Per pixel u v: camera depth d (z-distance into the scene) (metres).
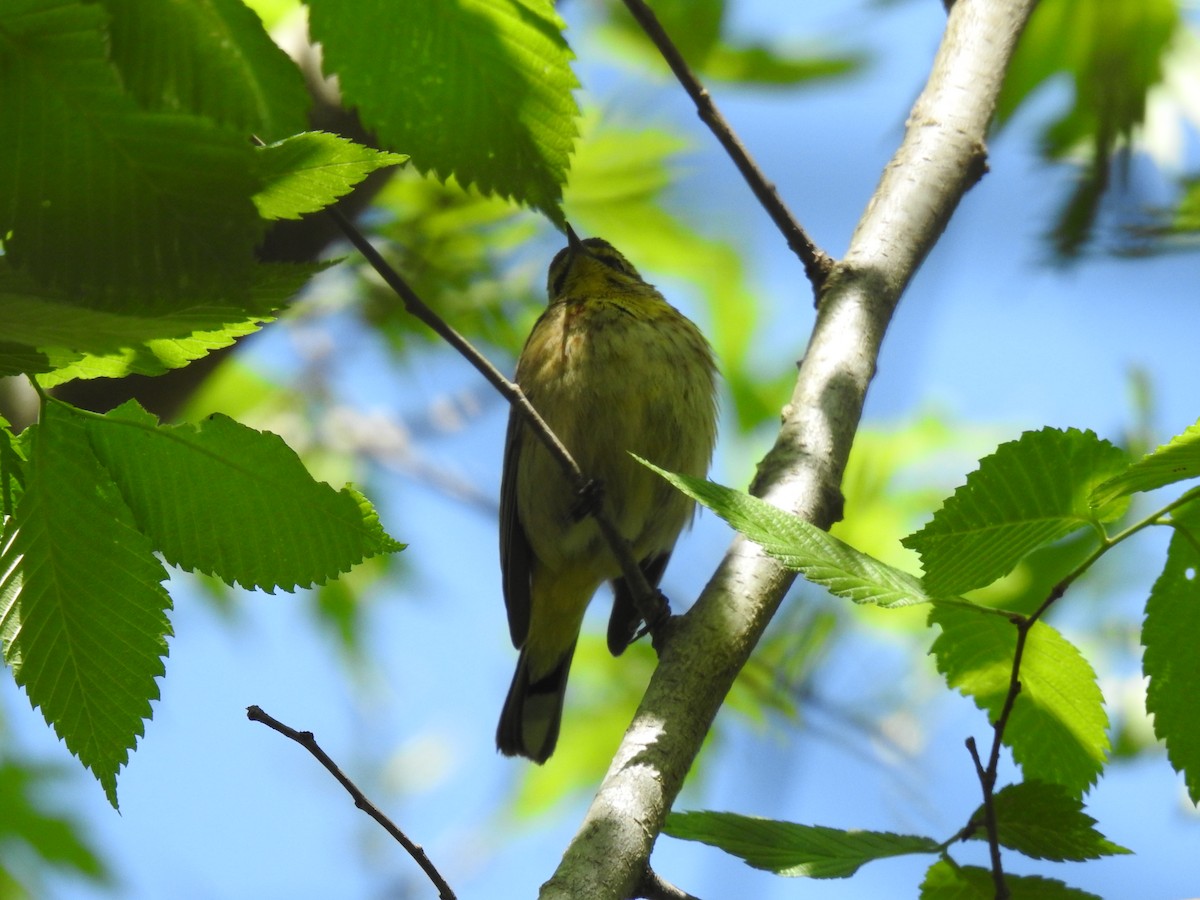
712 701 5.94
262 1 8.45
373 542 4.85
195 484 4.73
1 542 4.65
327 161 3.63
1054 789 5.41
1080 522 4.96
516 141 4.30
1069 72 9.64
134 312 3.89
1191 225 7.30
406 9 4.08
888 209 7.95
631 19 10.77
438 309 11.14
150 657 4.76
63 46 3.38
